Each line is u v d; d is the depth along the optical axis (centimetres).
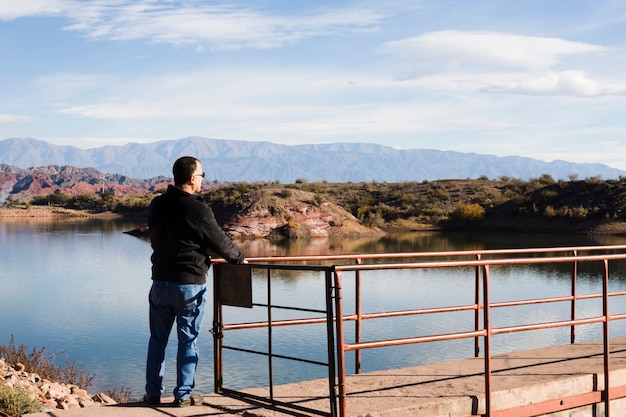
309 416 624
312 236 9181
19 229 11450
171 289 629
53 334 2772
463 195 12206
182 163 629
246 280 670
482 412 699
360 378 777
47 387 1350
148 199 17688
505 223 9912
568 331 2619
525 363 851
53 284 4556
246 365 2131
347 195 12794
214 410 647
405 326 2728
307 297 3591
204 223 621
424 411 660
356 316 802
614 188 9600
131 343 2584
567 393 765
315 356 2242
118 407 656
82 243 8319
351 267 603
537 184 11700
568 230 9050
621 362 852
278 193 10231
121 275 5084
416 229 10300
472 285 4144
